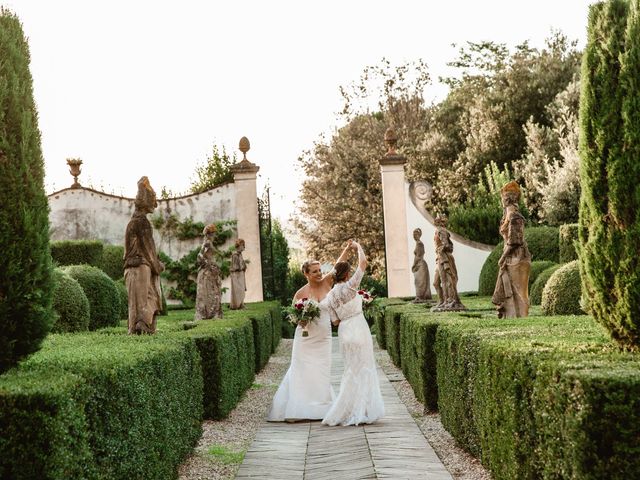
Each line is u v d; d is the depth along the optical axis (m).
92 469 4.46
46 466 3.88
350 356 9.46
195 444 8.05
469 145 32.91
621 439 3.67
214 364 9.75
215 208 22.56
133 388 5.38
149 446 5.79
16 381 4.30
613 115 5.19
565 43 33.16
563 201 24.61
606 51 5.27
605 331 5.38
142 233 9.36
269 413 9.88
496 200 24.73
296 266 32.47
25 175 5.41
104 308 13.78
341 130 35.78
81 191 22.45
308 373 9.91
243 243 18.61
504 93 32.22
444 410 8.53
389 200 22.80
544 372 4.39
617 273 5.14
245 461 7.62
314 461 7.55
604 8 5.33
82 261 19.03
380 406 9.47
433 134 33.94
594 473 3.71
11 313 5.24
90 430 4.53
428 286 19.22
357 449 7.94
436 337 9.01
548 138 28.75
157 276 9.56
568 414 3.88
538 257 20.67
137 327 9.29
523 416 4.97
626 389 3.69
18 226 5.30
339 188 34.31
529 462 4.86
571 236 17.55
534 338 5.93
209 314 14.50
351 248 9.76
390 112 35.44
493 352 5.78
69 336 8.64
